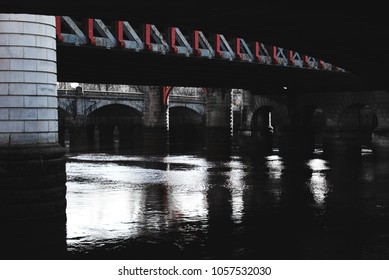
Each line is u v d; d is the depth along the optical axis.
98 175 41.72
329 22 17.88
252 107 72.94
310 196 30.98
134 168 47.41
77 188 34.06
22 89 20.98
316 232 21.67
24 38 20.97
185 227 22.38
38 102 21.36
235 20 17.50
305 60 45.69
